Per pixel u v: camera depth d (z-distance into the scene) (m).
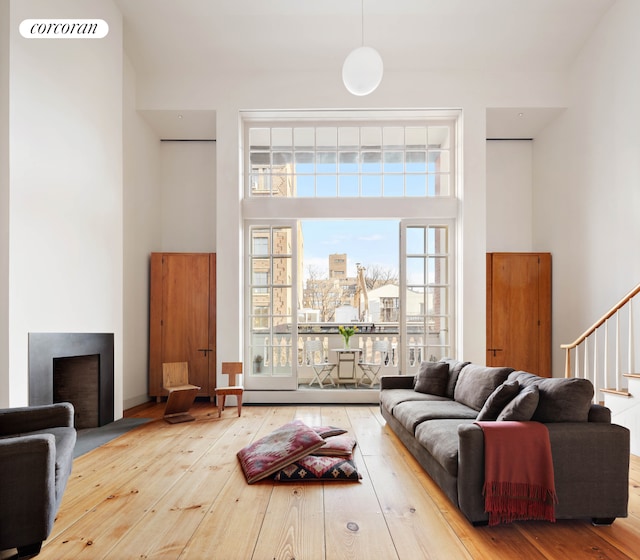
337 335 8.55
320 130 7.02
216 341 6.76
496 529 2.80
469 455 2.84
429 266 6.84
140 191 6.86
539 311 7.00
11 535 2.41
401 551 2.52
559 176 6.87
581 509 2.84
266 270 6.89
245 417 5.88
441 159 6.98
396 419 4.73
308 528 2.79
